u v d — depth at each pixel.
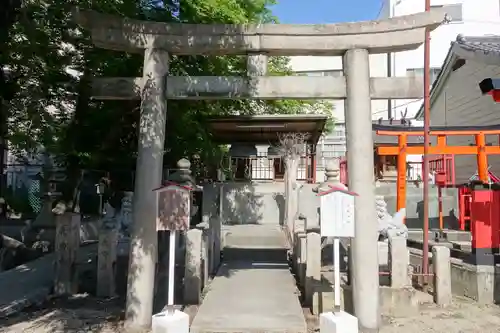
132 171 11.95
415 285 8.50
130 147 10.76
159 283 8.83
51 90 8.97
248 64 6.69
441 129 12.52
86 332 6.18
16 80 7.64
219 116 13.84
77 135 9.84
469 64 16.64
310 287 7.59
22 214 20.97
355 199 6.30
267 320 6.47
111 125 9.96
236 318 6.55
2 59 6.96
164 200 5.77
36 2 7.64
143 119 6.52
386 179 18.91
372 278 6.21
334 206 5.53
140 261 6.31
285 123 14.97
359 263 6.23
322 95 6.58
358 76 6.47
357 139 6.39
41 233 14.72
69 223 8.39
